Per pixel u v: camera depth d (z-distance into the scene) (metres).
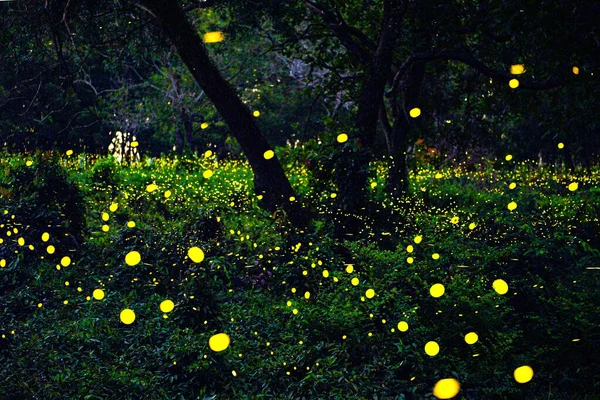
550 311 6.36
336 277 6.58
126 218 11.32
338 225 9.35
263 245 8.88
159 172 15.78
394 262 6.83
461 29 9.48
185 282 6.92
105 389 4.88
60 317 6.64
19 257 7.93
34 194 8.84
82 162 15.23
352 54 11.45
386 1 9.37
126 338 6.13
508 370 5.26
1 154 14.63
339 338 5.77
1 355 5.55
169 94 22.14
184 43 8.66
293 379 5.36
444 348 5.38
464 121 11.31
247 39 13.26
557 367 5.46
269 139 26.80
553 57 8.33
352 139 9.21
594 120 8.94
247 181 14.85
